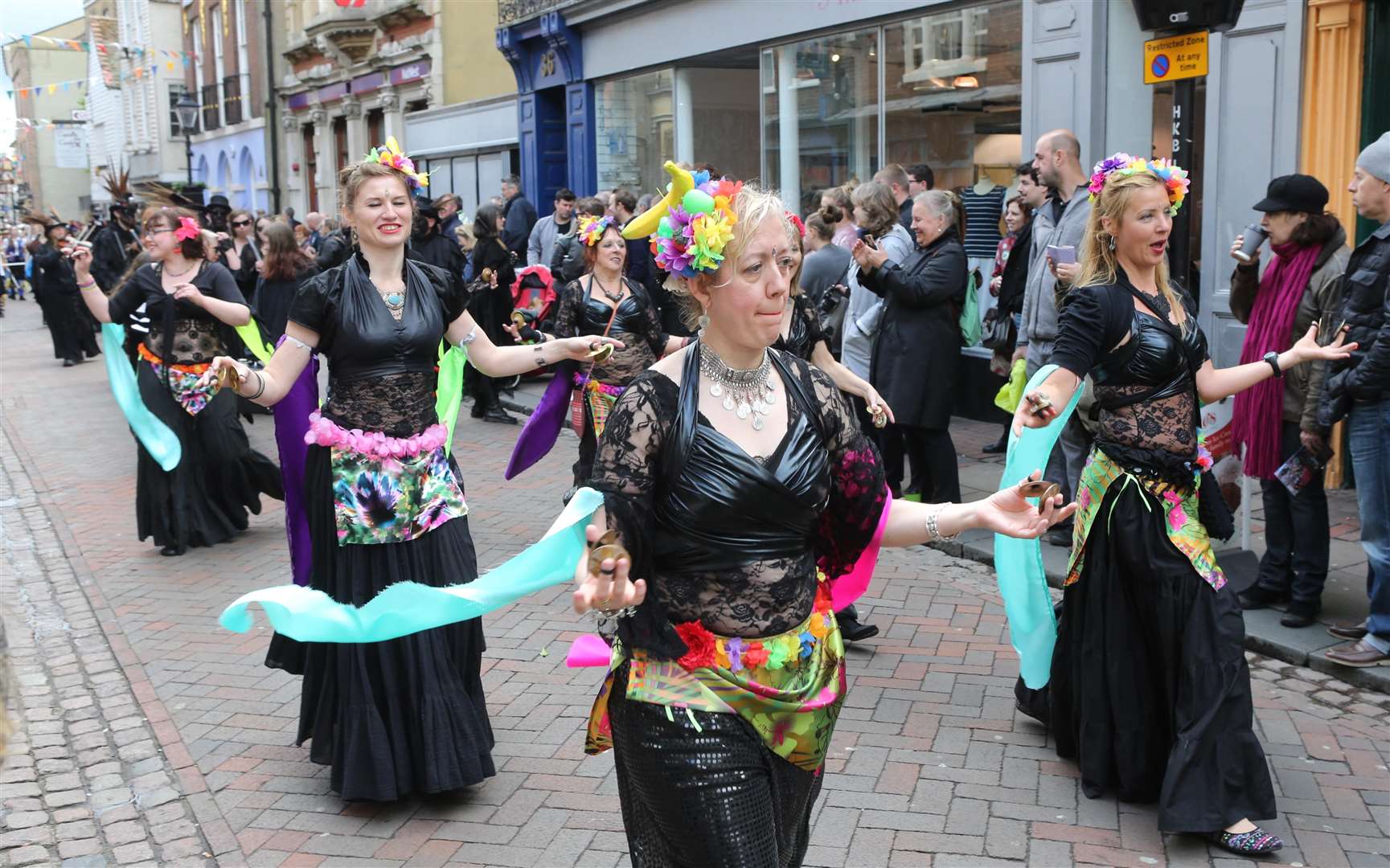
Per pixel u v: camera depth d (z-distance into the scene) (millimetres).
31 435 12156
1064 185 6348
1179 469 3852
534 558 2596
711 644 2539
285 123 31375
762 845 2498
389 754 4062
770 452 2535
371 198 4059
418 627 3221
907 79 10891
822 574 2830
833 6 11469
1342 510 7184
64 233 17750
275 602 3328
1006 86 9797
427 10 22031
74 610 6574
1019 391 6438
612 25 15281
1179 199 3877
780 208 2502
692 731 2508
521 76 17453
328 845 3936
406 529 4145
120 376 7273
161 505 7555
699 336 2611
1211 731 3715
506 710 4965
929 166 10781
